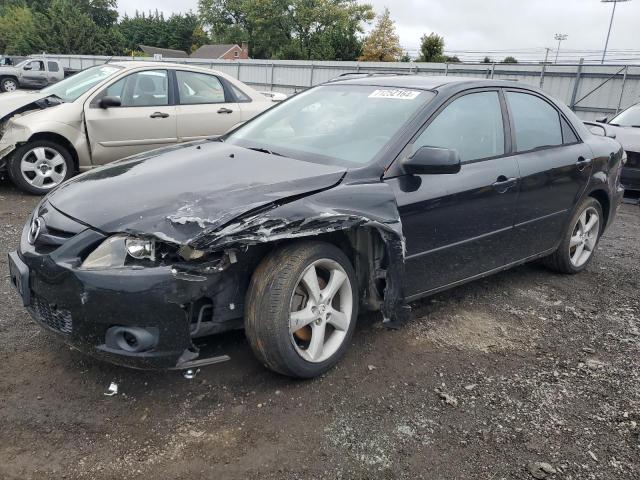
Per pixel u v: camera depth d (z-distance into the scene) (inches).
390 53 2022.6
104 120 281.7
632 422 113.7
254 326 111.3
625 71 742.5
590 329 157.8
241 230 103.4
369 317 154.3
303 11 2588.6
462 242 148.3
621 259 227.1
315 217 111.2
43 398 110.3
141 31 3432.6
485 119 157.6
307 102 168.7
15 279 118.0
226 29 2918.3
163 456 96.7
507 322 159.0
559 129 184.4
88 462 94.4
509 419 112.9
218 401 112.6
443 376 127.6
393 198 126.6
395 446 102.8
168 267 101.3
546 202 173.6
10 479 89.6
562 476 97.3
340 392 118.3
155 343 102.6
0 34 2839.6
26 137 266.1
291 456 98.4
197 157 137.6
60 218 111.8
